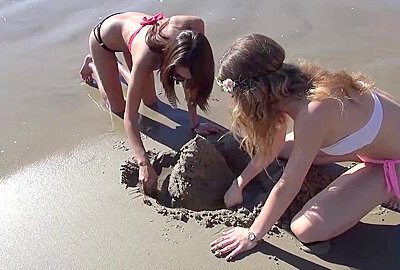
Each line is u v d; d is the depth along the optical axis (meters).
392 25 3.26
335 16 3.39
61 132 2.53
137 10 3.58
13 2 3.73
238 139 2.29
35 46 3.23
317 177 2.11
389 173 1.90
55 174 2.28
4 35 3.35
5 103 2.75
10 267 1.88
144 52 2.23
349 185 1.91
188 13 3.52
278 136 2.00
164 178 2.27
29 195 2.17
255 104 1.75
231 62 1.75
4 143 2.48
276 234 1.96
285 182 1.79
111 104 2.66
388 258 1.86
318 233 1.87
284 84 1.74
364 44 3.08
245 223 2.00
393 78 2.77
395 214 2.02
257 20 3.39
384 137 1.88
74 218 2.05
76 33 3.35
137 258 1.88
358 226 1.98
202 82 2.10
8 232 2.01
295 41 3.14
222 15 3.47
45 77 2.95
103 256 1.90
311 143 1.77
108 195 2.15
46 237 1.98
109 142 2.46
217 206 2.13
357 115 1.83
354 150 1.88
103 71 2.59
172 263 1.86
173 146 2.43
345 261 1.85
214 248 1.90
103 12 3.59
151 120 2.60
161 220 2.03
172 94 2.22
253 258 1.87
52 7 3.67
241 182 2.07
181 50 2.06
